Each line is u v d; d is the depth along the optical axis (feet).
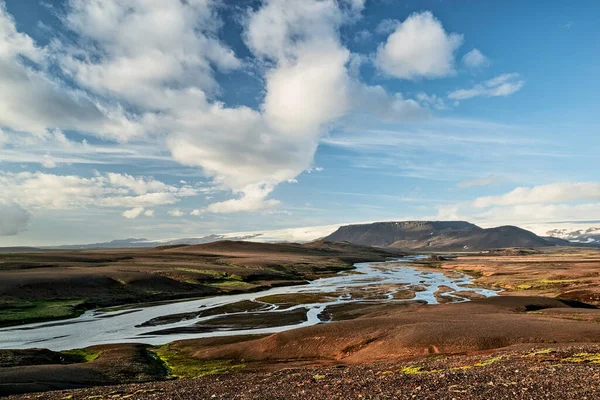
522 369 89.15
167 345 183.83
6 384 107.65
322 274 608.60
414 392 76.74
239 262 634.02
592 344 118.62
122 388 105.09
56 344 192.13
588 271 426.51
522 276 439.22
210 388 98.94
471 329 152.76
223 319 253.03
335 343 158.20
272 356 154.20
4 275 328.08
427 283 450.30
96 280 351.46
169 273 439.22
